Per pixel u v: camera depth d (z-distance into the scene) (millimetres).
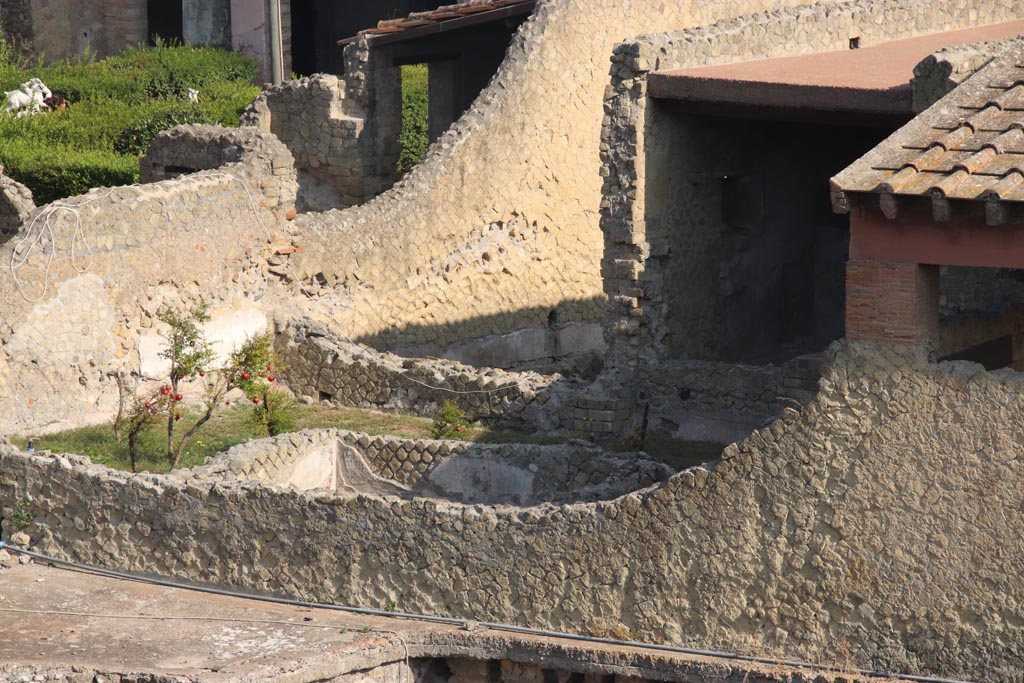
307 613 53781
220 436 71125
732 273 76688
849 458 46562
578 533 50312
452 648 51094
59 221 70875
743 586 48188
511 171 88688
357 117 97188
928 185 45031
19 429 69750
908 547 46031
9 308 69438
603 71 91688
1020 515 44469
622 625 49875
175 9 139250
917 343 45750
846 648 47031
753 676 47469
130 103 115875
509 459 60562
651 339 71688
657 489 49375
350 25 139500
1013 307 60375
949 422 45219
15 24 137750
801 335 82062
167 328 74812
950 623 45625
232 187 77062
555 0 89562
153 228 73938
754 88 66250
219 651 50781
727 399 69438
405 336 84938
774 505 47625
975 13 88188
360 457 63438
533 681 50781
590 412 70250
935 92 60812
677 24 94125
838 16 77875
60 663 49812
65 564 58438
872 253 46094
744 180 76438
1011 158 46625
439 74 103438
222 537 55750
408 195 84375
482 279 88250
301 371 77562
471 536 51812
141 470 66688
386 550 53156
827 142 81000
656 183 70875
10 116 106812
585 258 93500
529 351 91250
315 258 80750
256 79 134750
